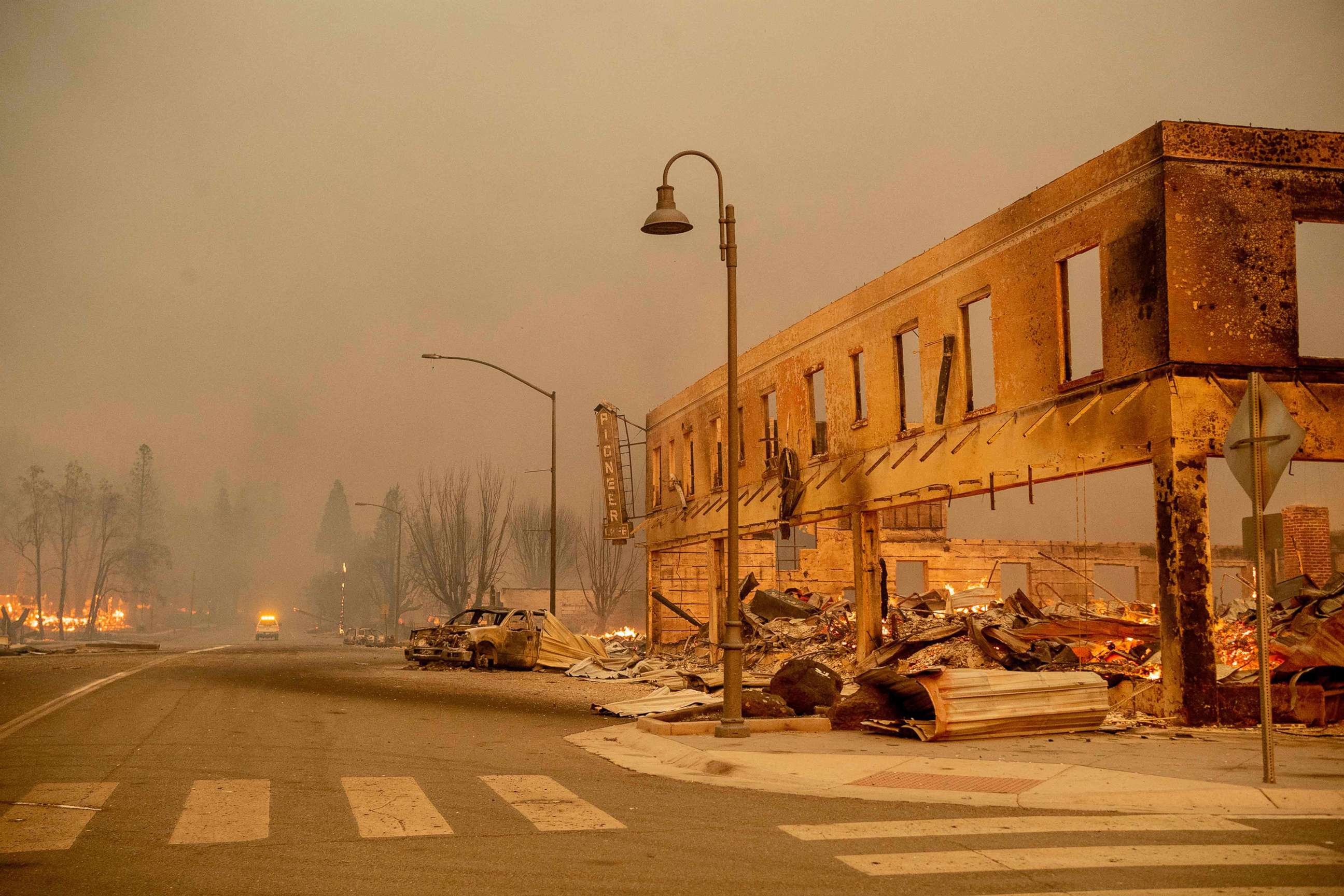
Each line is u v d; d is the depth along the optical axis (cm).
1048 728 1266
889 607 2664
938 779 956
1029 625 1988
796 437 2722
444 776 990
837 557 3869
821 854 664
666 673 2658
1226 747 1152
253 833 718
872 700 1430
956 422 2022
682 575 3941
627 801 866
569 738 1368
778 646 2792
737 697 1299
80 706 1606
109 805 811
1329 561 2753
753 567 3781
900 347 2264
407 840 703
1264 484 893
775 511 2816
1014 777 954
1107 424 1598
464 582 6556
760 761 1061
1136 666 1712
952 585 3888
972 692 1220
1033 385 1794
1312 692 1395
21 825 736
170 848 674
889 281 2270
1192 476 1457
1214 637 1429
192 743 1184
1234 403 1480
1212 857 650
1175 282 1486
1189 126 1515
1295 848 675
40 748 1130
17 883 588
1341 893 565
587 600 7081
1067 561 3969
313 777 963
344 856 657
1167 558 1462
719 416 3294
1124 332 1573
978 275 1962
